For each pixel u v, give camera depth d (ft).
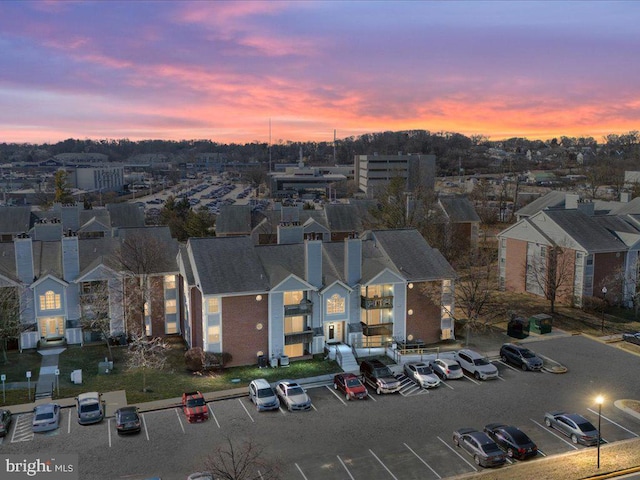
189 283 180.14
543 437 128.06
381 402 148.25
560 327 209.67
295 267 190.60
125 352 185.47
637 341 189.26
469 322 192.75
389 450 122.52
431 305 196.34
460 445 122.83
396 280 188.65
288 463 117.08
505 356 177.78
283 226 209.87
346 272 190.80
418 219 305.12
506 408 143.33
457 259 301.22
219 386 158.71
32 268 187.93
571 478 110.22
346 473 113.39
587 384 158.40
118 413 132.46
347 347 183.01
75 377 158.92
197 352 170.91
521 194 560.61
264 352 178.91
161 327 204.23
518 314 222.07
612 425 133.49
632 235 238.48
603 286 232.73
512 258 264.31
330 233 326.24
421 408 144.05
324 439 127.65
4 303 175.63
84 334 191.21
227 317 174.19
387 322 191.72
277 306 178.29
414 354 182.50
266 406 141.79
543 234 247.09
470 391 154.71
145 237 207.62
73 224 271.69
